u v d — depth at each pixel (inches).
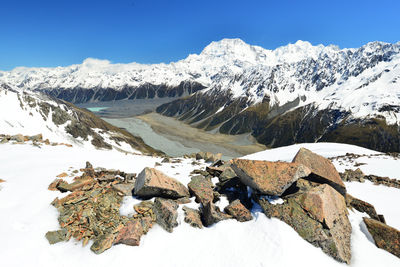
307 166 543.8
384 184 806.5
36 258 357.7
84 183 596.4
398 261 381.4
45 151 988.6
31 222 430.9
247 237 419.8
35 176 638.5
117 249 393.1
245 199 542.3
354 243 415.2
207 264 373.4
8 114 4621.1
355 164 1278.3
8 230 398.0
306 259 363.6
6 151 885.8
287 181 475.2
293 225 420.2
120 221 453.1
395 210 581.0
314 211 426.0
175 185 567.8
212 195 549.6
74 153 1046.4
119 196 546.3
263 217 457.1
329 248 382.9
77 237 412.5
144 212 480.4
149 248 403.9
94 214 466.9
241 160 549.3
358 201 538.9
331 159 1636.3
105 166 857.5
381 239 416.8
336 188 531.2
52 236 399.5
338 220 434.9
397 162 1192.2
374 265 373.4
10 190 534.0
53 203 498.9
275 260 361.1
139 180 566.9
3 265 332.5
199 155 1331.2
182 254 395.5
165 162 1122.0
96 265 362.3
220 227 451.8
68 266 355.9
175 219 459.5
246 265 360.5
